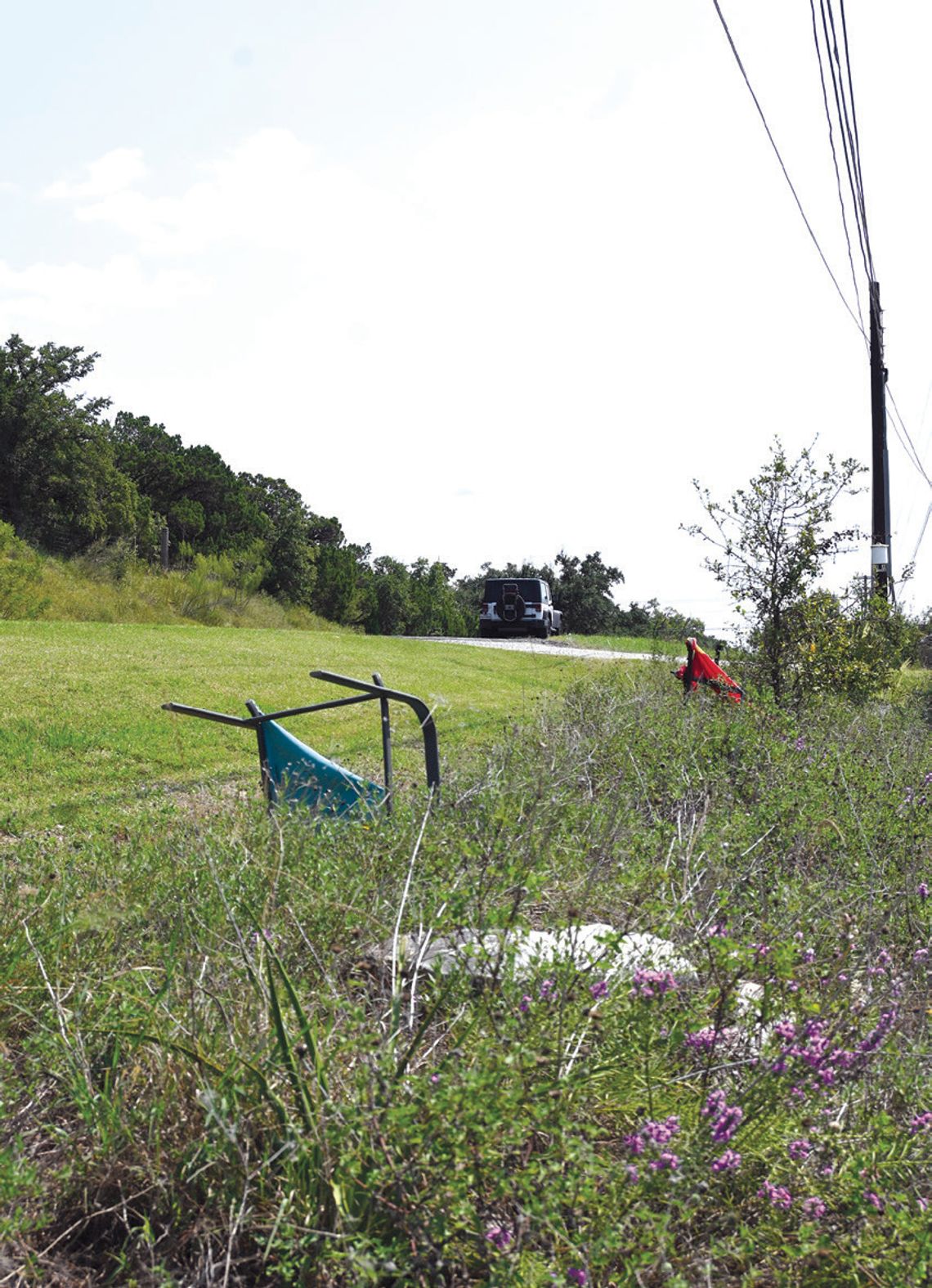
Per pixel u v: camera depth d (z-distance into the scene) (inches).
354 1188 79.8
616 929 128.0
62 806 254.4
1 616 888.3
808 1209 84.7
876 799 214.5
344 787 183.0
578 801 195.0
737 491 440.8
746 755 252.7
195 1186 87.0
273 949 107.2
